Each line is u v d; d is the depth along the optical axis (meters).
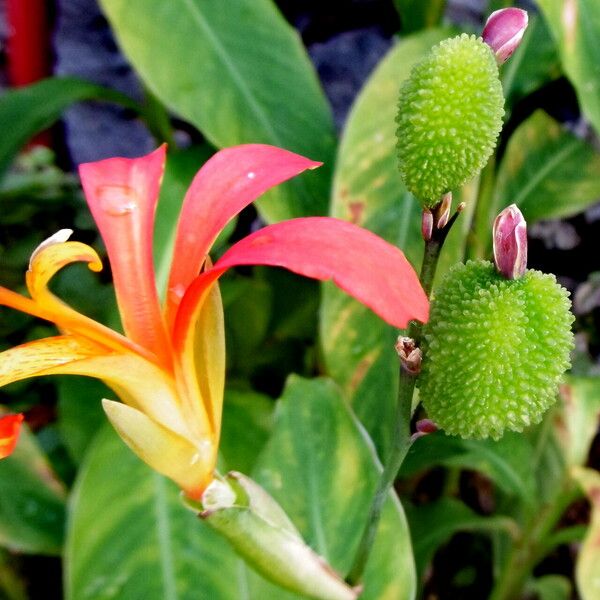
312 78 0.37
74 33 0.61
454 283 0.21
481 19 0.54
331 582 0.23
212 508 0.23
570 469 0.37
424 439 0.33
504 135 0.42
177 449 0.23
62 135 0.65
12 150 0.39
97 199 0.24
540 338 0.21
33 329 0.48
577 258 0.55
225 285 0.43
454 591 0.48
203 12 0.36
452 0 0.54
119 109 0.63
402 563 0.28
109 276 0.52
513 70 0.41
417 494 0.50
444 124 0.21
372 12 0.53
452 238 0.32
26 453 0.36
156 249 0.34
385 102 0.35
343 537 0.29
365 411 0.32
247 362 0.46
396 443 0.22
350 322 0.33
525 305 0.21
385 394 0.32
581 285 0.55
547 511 0.38
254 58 0.36
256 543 0.23
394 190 0.34
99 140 0.65
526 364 0.21
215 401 0.23
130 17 0.34
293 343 0.47
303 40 0.54
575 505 0.53
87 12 0.61
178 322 0.22
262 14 0.37
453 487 0.47
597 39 0.32
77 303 0.48
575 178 0.45
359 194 0.34
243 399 0.36
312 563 0.23
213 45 0.35
